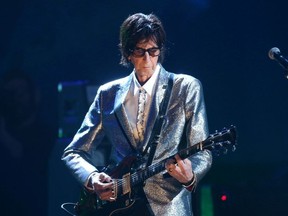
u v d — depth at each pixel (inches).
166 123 384.2
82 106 677.3
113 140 404.5
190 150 358.6
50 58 881.5
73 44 876.0
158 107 388.2
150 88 394.0
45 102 868.0
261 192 546.3
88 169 407.2
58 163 638.5
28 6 876.0
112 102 408.5
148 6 848.9
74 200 633.0
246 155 889.5
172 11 849.5
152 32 381.7
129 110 396.8
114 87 411.5
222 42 861.2
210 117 892.0
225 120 890.7
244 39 861.8
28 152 823.1
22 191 802.8
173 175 361.4
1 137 824.9
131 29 385.1
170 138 382.9
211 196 556.4
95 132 419.2
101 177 390.3
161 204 378.0
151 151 382.0
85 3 863.7
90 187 401.1
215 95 882.1
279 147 882.1
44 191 808.3
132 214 382.3
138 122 392.2
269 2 848.9
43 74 878.4
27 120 841.5
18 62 882.1
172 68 863.1
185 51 860.0
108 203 394.0
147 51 382.9
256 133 886.4
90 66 874.1
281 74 866.1
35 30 880.3
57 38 878.4
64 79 879.7
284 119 876.0
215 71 869.8
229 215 546.9
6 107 841.5
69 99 683.4
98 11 863.7
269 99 877.2
